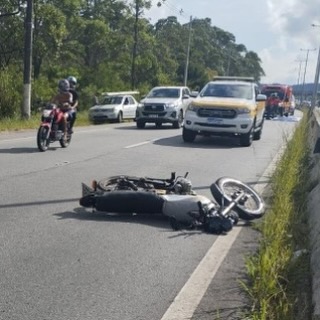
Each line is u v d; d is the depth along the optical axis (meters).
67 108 13.90
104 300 4.50
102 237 6.21
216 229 6.59
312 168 9.95
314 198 7.11
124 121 28.94
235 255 5.81
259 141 18.75
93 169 10.82
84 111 35.06
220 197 7.28
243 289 4.81
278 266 4.88
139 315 4.25
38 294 4.54
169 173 10.78
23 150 13.20
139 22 44.12
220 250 5.96
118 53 46.00
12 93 22.75
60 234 6.24
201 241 6.26
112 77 42.44
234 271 5.30
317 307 4.07
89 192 7.31
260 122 18.95
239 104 16.56
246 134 16.45
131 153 13.62
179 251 5.86
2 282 4.75
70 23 36.91
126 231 6.50
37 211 7.23
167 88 24.97
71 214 7.16
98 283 4.84
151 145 15.77
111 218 7.06
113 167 11.19
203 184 9.85
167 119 22.94
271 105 37.75
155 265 5.39
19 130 19.05
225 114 16.47
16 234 6.16
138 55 46.94
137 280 4.97
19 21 29.08
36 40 29.92
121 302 4.48
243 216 7.19
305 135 14.95
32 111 25.83
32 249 5.66
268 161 13.30
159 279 5.02
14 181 9.14
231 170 11.65
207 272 5.26
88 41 42.59
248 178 10.73
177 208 6.76
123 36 44.34
